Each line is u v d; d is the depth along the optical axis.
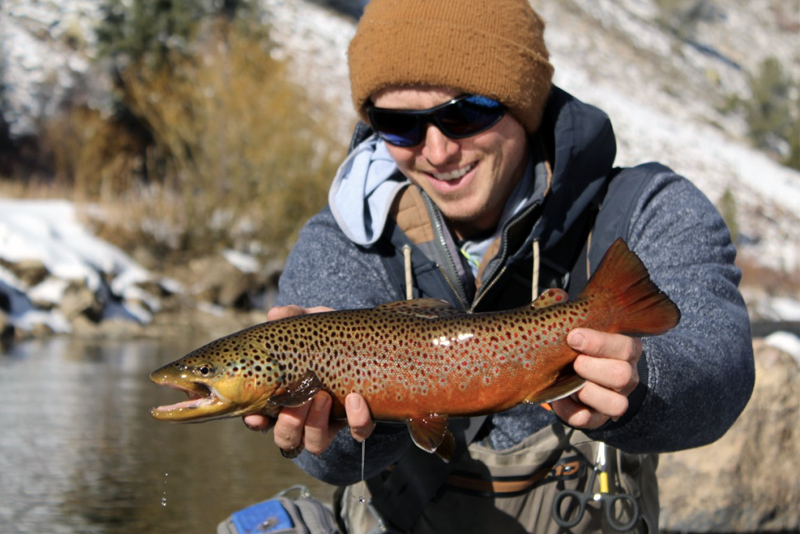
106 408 7.16
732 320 2.24
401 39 2.35
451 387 1.91
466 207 2.46
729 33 84.56
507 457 2.51
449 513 2.55
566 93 2.57
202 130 19.67
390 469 2.64
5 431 6.16
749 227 45.06
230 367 1.84
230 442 6.14
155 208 18.47
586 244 2.50
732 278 2.38
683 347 2.11
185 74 21.08
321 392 1.89
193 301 16.69
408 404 1.92
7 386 8.04
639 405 2.01
